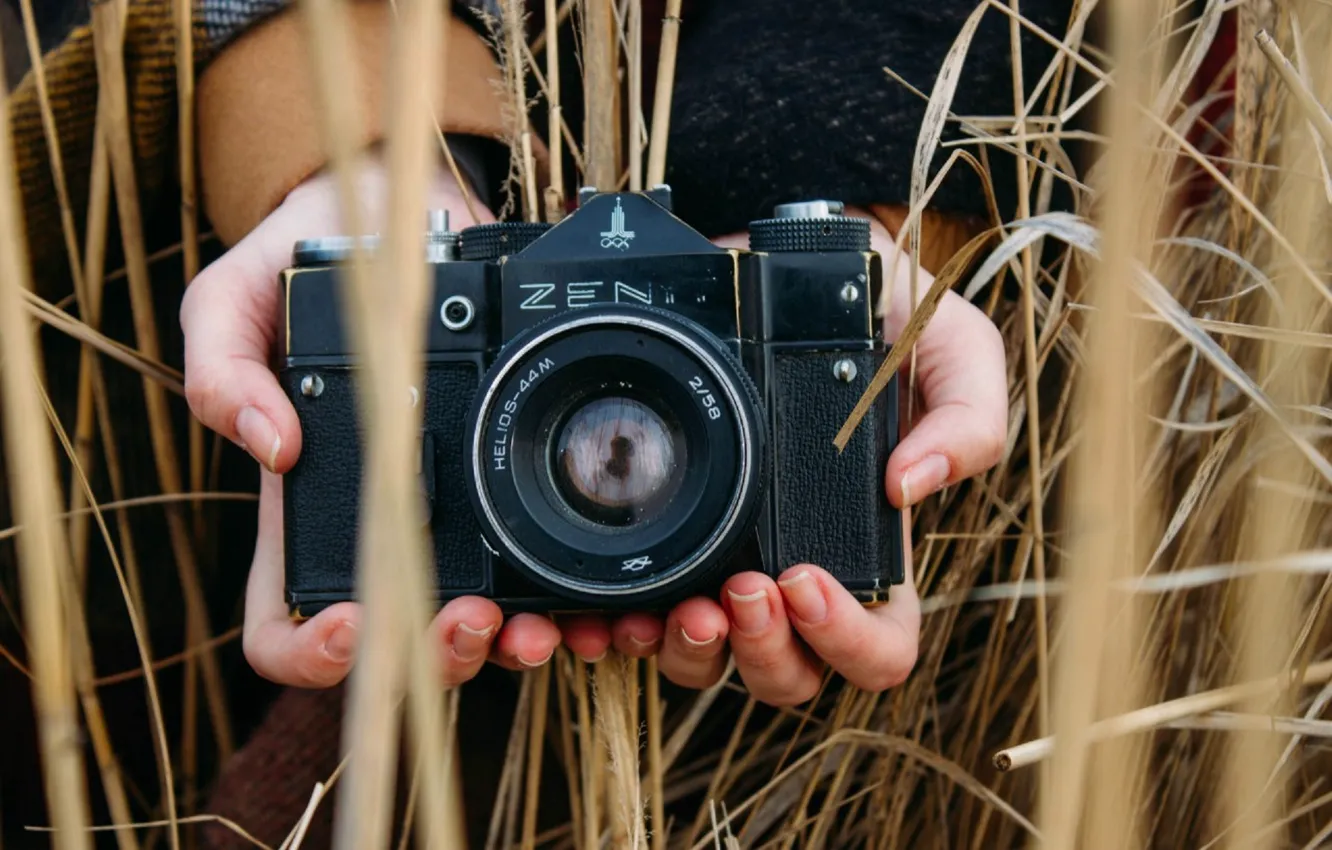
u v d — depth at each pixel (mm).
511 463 647
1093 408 324
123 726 1018
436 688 345
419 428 686
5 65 961
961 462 696
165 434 923
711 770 985
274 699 975
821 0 864
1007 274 923
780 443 688
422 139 302
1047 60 891
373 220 766
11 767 976
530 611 686
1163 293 601
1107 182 304
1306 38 720
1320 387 726
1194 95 1072
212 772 1038
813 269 688
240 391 690
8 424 385
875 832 867
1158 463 816
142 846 982
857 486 691
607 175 763
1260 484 469
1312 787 733
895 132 819
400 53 300
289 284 696
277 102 822
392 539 314
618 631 680
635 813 670
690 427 647
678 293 669
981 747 883
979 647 952
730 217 837
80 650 794
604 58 757
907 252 818
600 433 665
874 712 907
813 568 662
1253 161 805
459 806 881
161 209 1012
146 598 1029
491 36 871
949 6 858
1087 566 334
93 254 887
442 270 691
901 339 620
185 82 847
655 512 659
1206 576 631
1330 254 703
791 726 980
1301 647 627
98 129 867
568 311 650
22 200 886
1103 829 410
